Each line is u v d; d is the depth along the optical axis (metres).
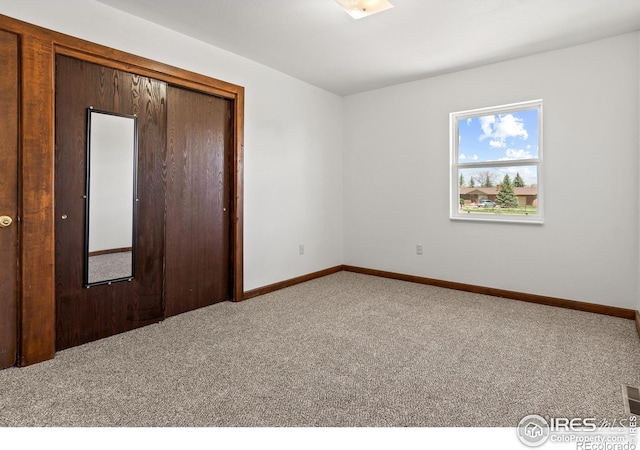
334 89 4.63
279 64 3.75
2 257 2.14
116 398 1.86
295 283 4.27
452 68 3.87
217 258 3.52
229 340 2.62
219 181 3.50
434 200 4.22
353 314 3.21
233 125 3.52
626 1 2.53
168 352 2.41
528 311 3.31
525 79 3.54
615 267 3.17
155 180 2.92
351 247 4.97
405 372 2.16
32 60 2.19
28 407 1.78
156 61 2.84
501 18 2.76
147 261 2.89
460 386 2.00
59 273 2.42
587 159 3.26
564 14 2.71
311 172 4.48
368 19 2.77
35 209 2.22
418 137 4.31
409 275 4.45
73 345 2.50
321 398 1.88
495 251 3.81
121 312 2.75
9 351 2.18
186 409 1.77
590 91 3.22
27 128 2.18
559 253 3.43
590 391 1.95
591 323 2.99
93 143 2.55
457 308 3.39
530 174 3.64
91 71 2.52
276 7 2.60
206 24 2.86
